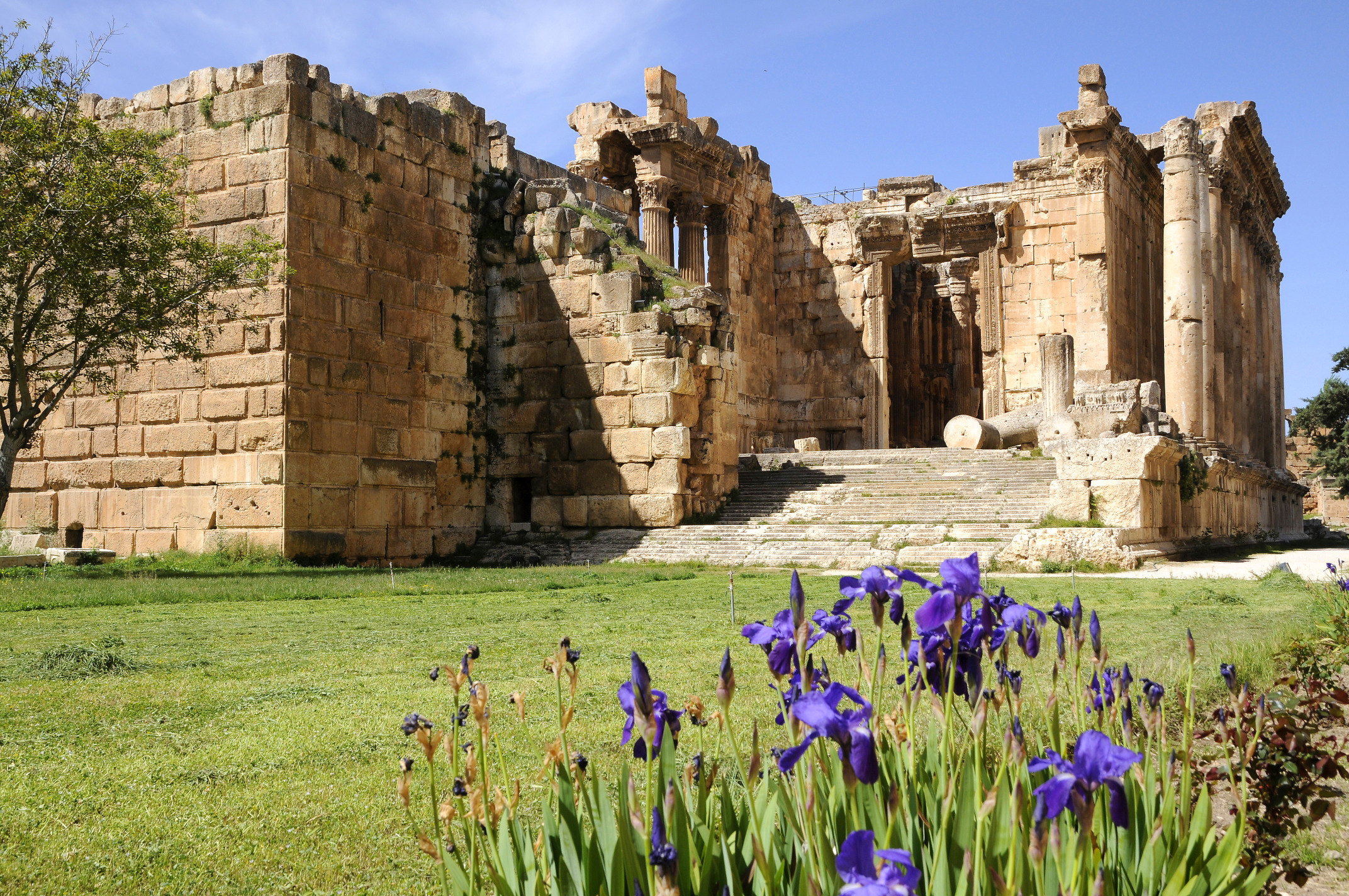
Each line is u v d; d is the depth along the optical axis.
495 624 15.82
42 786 7.41
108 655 11.95
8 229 24.27
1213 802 6.67
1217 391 44.78
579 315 33.94
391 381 31.08
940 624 3.24
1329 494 84.75
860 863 2.47
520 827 3.96
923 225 51.12
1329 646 10.78
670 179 46.06
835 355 54.47
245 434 28.22
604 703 9.94
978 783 3.25
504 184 35.50
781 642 3.45
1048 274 48.34
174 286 26.69
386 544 30.66
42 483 31.69
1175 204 43.44
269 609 17.98
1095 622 4.33
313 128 28.84
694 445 33.50
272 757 8.15
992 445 40.94
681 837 3.34
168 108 29.78
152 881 5.75
